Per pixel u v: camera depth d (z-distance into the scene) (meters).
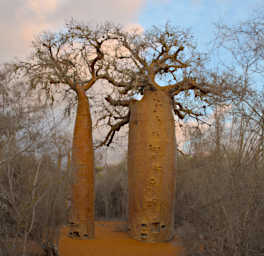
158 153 11.48
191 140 9.30
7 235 6.66
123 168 22.72
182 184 11.27
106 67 13.12
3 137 7.50
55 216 8.12
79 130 12.09
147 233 10.95
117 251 9.84
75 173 11.57
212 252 6.14
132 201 11.63
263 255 5.97
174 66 13.33
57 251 7.96
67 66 12.46
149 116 11.88
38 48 12.59
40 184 7.45
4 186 6.99
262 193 6.05
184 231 7.90
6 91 7.90
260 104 6.76
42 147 7.85
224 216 6.24
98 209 22.95
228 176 6.53
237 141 6.79
